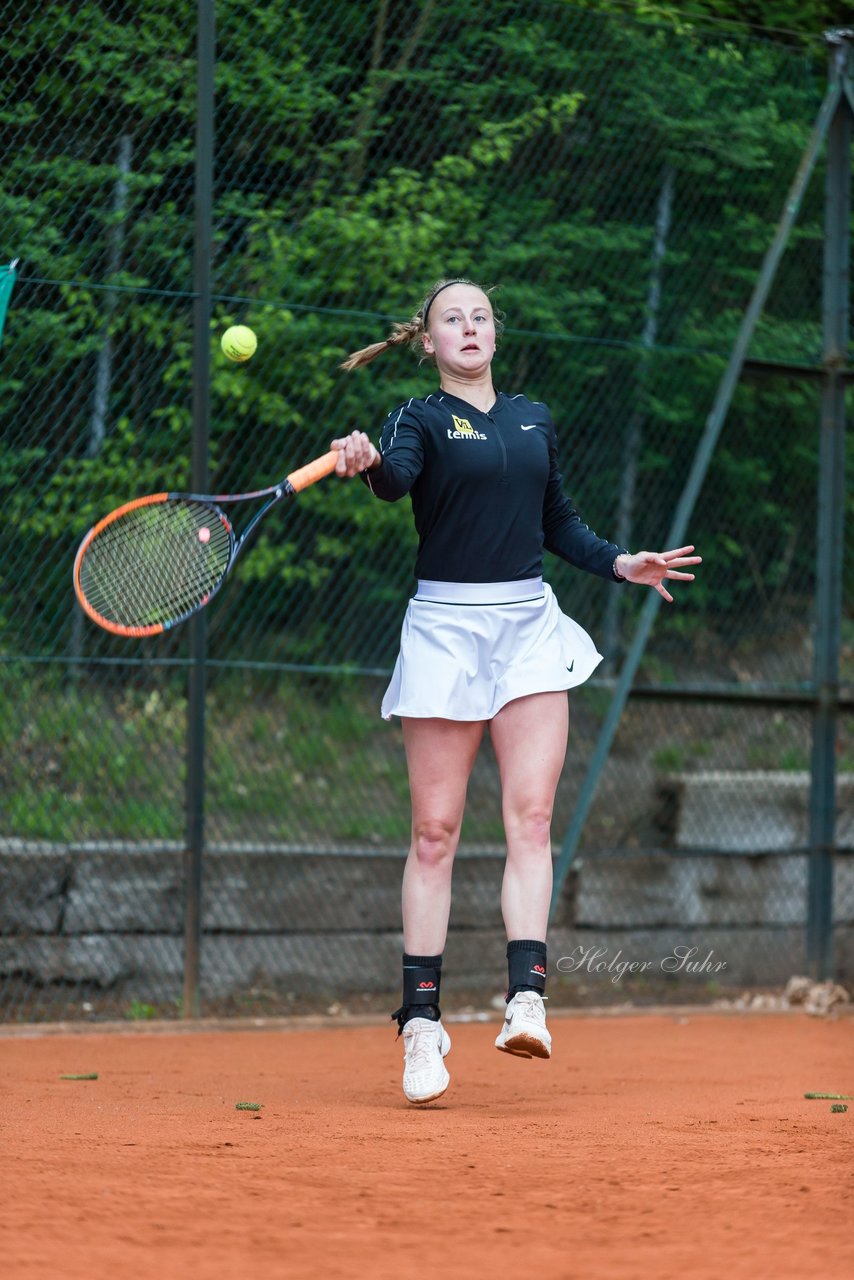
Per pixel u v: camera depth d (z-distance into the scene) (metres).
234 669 22.73
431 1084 11.27
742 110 22.69
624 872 23.33
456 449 11.30
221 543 12.27
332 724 23.56
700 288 23.61
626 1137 9.50
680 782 24.39
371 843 23.14
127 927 20.66
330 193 20.75
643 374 23.61
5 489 20.00
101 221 19.27
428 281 21.75
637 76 22.16
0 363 19.38
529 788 11.45
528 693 11.33
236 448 21.62
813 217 23.62
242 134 19.95
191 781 19.06
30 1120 10.15
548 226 22.31
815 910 22.33
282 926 21.41
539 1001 11.12
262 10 19.78
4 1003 19.89
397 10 20.62
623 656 25.33
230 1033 18.72
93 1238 6.66
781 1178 8.06
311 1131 9.67
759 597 25.31
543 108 21.69
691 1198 7.58
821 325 22.52
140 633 11.59
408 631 11.61
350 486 22.77
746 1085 13.77
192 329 18.91
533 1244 6.66
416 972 11.63
